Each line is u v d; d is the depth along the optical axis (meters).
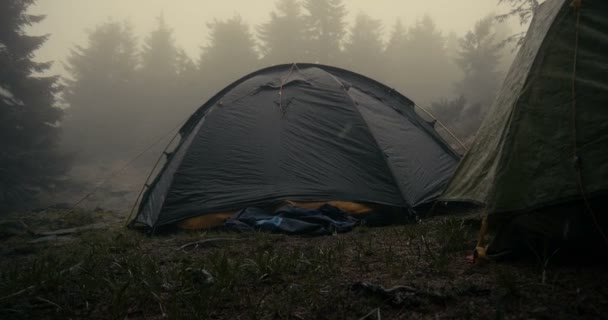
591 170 2.44
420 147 6.25
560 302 1.96
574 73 2.71
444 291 2.20
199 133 6.01
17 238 6.07
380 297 2.24
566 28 2.85
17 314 2.38
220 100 6.46
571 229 2.52
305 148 5.78
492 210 2.72
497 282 2.29
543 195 2.56
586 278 2.22
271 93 6.45
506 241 2.72
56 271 3.13
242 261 3.19
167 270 3.12
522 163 2.71
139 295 2.54
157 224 5.33
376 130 5.86
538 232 2.62
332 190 5.37
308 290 2.42
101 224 7.23
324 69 7.26
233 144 5.88
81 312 2.41
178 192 5.52
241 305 2.33
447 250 3.12
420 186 5.56
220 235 4.66
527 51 3.31
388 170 5.38
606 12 2.73
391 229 4.49
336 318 2.07
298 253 3.27
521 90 2.90
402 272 2.69
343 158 5.61
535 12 3.63
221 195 5.48
